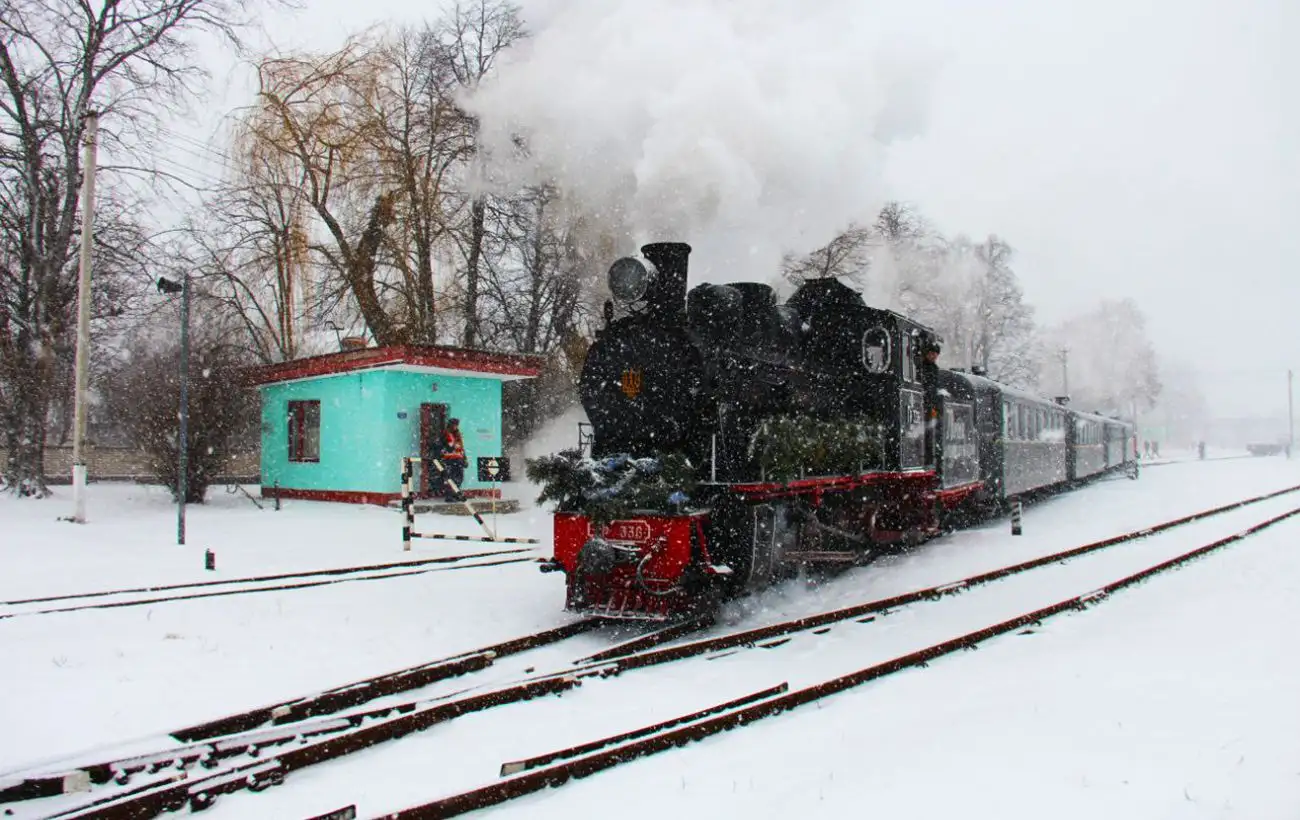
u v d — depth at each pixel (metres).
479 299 24.06
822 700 5.45
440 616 7.82
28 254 17.00
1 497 16.41
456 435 17.48
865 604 8.09
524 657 6.62
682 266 8.36
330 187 21.91
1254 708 4.91
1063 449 23.42
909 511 12.30
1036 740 4.52
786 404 9.38
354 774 4.34
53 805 3.97
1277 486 25.86
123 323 20.75
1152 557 11.37
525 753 4.60
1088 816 3.58
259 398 19.44
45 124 16.45
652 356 8.24
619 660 6.17
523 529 14.66
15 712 5.16
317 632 7.17
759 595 8.75
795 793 3.98
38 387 16.84
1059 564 10.88
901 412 11.28
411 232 21.94
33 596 8.27
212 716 5.14
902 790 3.94
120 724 4.98
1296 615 7.60
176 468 17.09
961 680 5.88
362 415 17.58
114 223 17.64
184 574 9.56
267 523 14.39
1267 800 3.67
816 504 9.55
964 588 9.22
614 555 7.43
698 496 8.05
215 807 3.98
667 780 4.22
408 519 11.77
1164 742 4.41
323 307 22.58
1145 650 6.45
